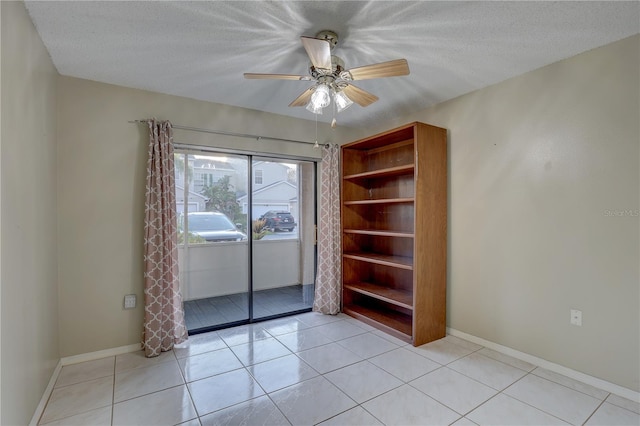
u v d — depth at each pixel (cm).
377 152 402
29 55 182
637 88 204
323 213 388
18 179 163
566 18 186
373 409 199
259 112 352
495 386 224
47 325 217
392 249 383
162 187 282
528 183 258
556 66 241
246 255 364
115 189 275
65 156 255
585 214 227
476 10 178
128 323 280
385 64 186
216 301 350
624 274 210
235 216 358
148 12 178
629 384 208
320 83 207
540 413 193
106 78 264
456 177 313
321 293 388
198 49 220
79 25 189
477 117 296
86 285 263
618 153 212
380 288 371
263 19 186
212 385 227
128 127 282
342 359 266
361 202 362
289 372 245
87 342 264
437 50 223
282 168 387
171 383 229
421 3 172
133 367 252
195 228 339
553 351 244
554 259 243
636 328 205
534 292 255
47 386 213
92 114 267
